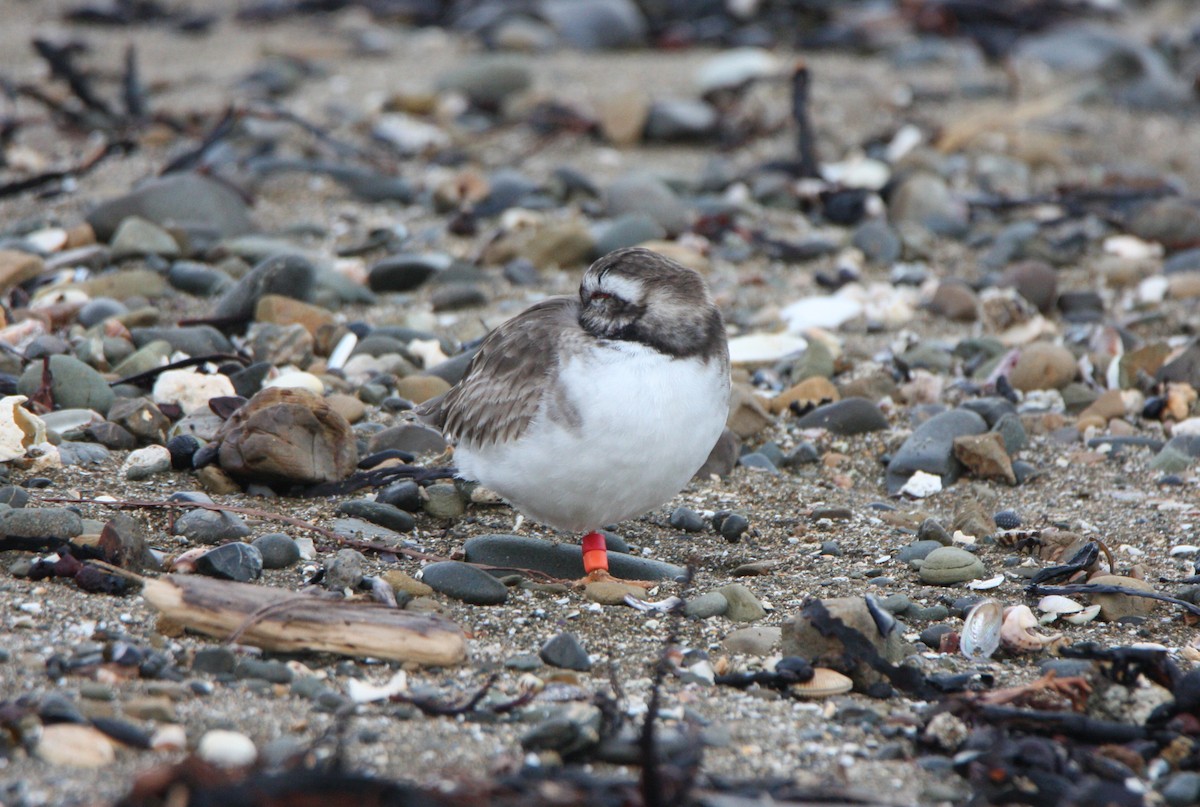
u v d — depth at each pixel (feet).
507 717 23.31
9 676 22.94
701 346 27.22
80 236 48.34
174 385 36.58
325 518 31.42
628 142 63.21
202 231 48.91
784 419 39.52
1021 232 52.44
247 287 42.68
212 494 32.35
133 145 57.57
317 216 53.72
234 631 24.68
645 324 26.86
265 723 22.45
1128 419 39.88
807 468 37.09
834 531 33.06
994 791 21.52
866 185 58.03
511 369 28.25
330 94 68.28
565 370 27.04
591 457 26.89
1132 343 44.21
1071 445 38.32
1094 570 30.30
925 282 49.75
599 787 20.38
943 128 63.82
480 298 46.32
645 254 27.66
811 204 56.54
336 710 23.09
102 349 38.96
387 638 24.90
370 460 34.37
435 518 32.76
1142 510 34.32
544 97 66.28
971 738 22.88
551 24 78.64
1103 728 23.16
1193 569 31.09
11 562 27.35
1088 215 55.67
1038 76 71.82
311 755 21.39
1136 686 24.71
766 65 71.72
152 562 27.94
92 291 43.75
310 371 40.16
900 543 32.35
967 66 73.61
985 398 39.83
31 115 63.57
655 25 80.12
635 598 28.71
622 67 73.51
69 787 20.13
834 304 46.85
